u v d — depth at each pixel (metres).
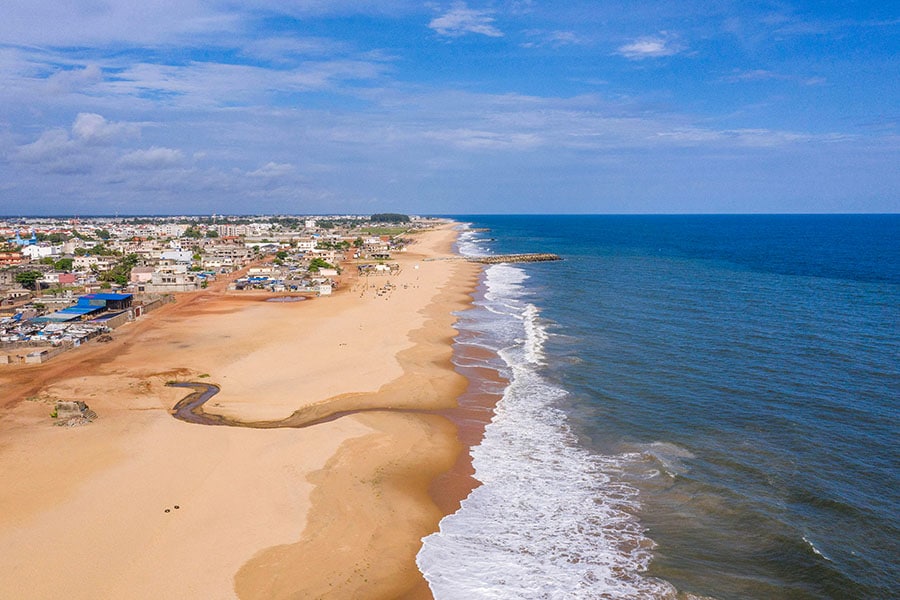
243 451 42.41
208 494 36.19
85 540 31.27
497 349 71.69
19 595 27.05
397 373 61.25
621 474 39.69
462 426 48.34
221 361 66.25
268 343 74.62
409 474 39.91
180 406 52.34
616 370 62.22
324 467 40.12
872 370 60.03
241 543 31.25
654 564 30.17
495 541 32.41
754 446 42.88
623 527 33.59
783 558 30.23
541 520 34.47
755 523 33.25
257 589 27.75
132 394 54.91
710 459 41.12
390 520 34.12
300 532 32.38
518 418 49.78
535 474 39.97
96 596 27.11
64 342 70.88
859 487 36.78
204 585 27.92
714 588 28.27
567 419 49.41
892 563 29.55
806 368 61.12
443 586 28.66
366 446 43.72
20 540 31.22
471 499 36.84
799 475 38.41
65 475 38.38
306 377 60.28
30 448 42.41
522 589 28.47
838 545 31.06
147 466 39.78
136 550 30.48
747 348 69.50
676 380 58.31
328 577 28.84
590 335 78.00
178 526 32.66
